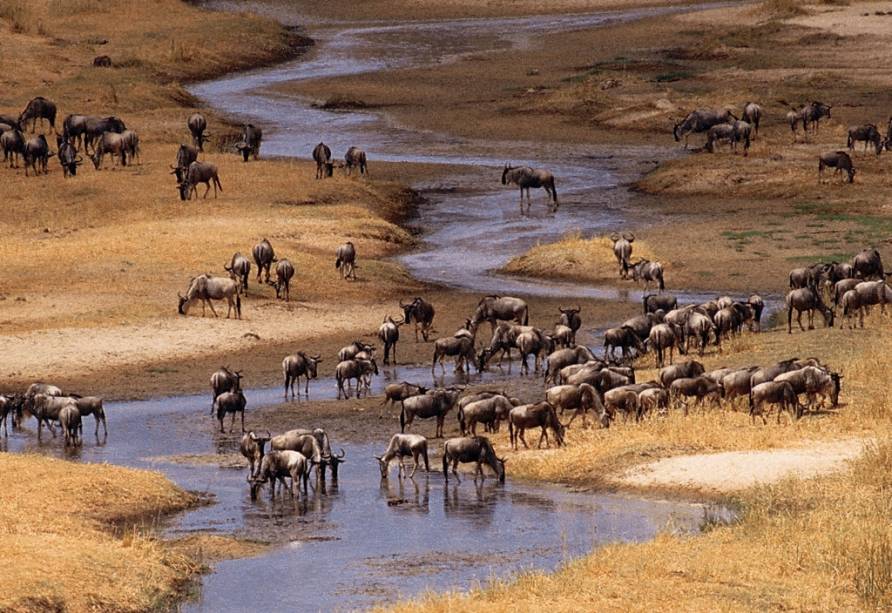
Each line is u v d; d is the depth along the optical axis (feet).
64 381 494.59
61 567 255.70
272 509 328.70
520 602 233.14
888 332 510.17
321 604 250.37
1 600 237.04
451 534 298.56
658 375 455.22
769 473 325.62
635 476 338.34
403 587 258.78
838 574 249.34
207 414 450.30
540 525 302.66
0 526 289.74
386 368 521.24
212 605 252.01
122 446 408.05
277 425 431.02
